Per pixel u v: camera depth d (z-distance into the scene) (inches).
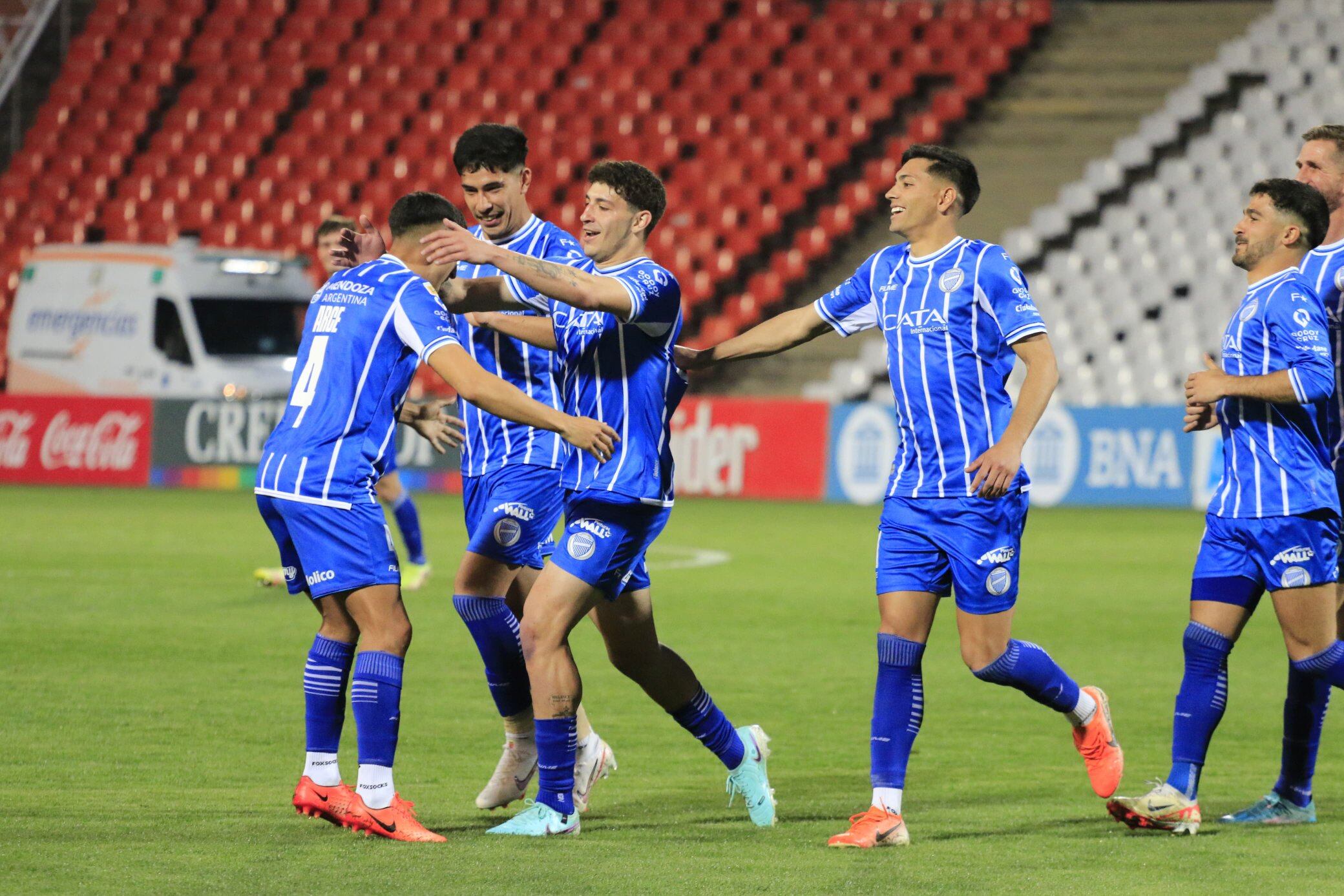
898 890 643.5
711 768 906.7
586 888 637.3
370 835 728.3
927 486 756.0
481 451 887.7
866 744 979.3
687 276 3494.1
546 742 743.1
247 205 3809.1
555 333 820.6
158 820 749.3
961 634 771.4
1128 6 3831.2
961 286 748.0
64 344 3179.1
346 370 748.6
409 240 769.6
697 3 3922.2
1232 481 784.3
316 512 742.5
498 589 848.3
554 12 3991.1
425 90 3934.5
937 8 3875.5
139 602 1534.2
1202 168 3430.1
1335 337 840.3
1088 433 2854.3
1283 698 1155.3
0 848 687.7
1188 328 3245.6
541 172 3730.3
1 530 2212.1
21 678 1136.2
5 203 3941.9
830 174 3668.8
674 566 1932.8
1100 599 1673.2
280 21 4106.8
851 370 3262.8
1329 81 3459.6
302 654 1253.7
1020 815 799.1
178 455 3065.9
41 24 4092.0
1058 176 3572.8
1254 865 696.4
